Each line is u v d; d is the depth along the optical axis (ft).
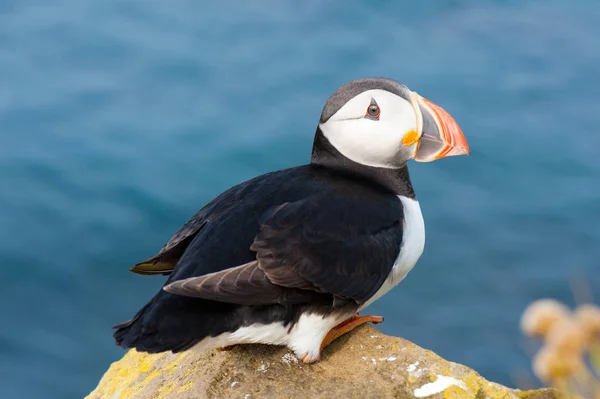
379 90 19.45
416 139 19.44
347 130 19.44
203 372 18.60
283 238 16.98
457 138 19.48
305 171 19.11
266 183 18.52
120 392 19.60
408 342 18.92
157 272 18.93
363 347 18.90
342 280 17.29
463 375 17.87
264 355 18.70
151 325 15.94
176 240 18.07
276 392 17.72
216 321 16.33
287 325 17.35
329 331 18.92
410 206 19.36
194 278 15.87
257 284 16.37
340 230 17.51
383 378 17.93
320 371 18.28
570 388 13.74
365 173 19.60
